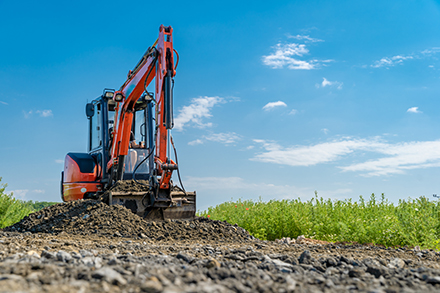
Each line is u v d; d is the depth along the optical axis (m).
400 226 7.88
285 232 9.97
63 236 6.77
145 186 9.38
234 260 4.16
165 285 2.57
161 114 8.06
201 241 7.31
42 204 18.22
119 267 2.98
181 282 2.69
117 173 10.16
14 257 3.56
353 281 3.11
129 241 6.16
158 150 8.20
